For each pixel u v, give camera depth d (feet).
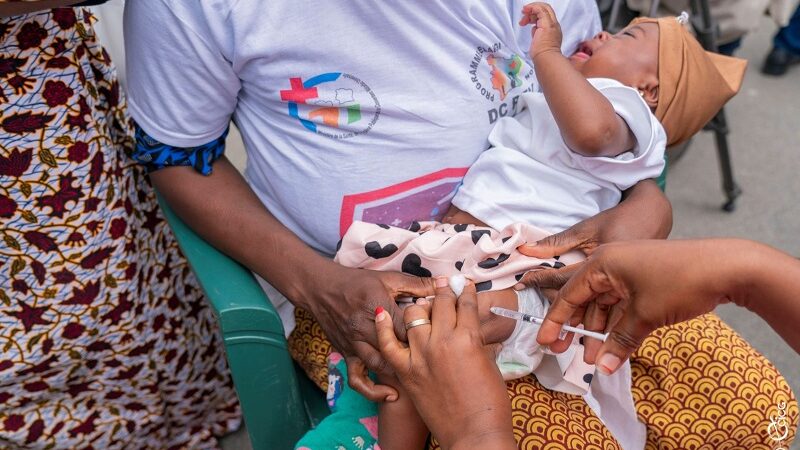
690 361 3.95
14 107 3.86
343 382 4.00
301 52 3.72
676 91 4.55
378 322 3.45
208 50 3.73
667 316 3.05
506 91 4.23
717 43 8.02
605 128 3.89
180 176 4.19
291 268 3.96
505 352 3.73
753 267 2.87
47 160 4.07
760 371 3.94
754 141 9.66
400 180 4.05
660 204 4.13
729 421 3.84
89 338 4.74
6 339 4.43
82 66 4.16
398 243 3.93
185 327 5.39
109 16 5.13
